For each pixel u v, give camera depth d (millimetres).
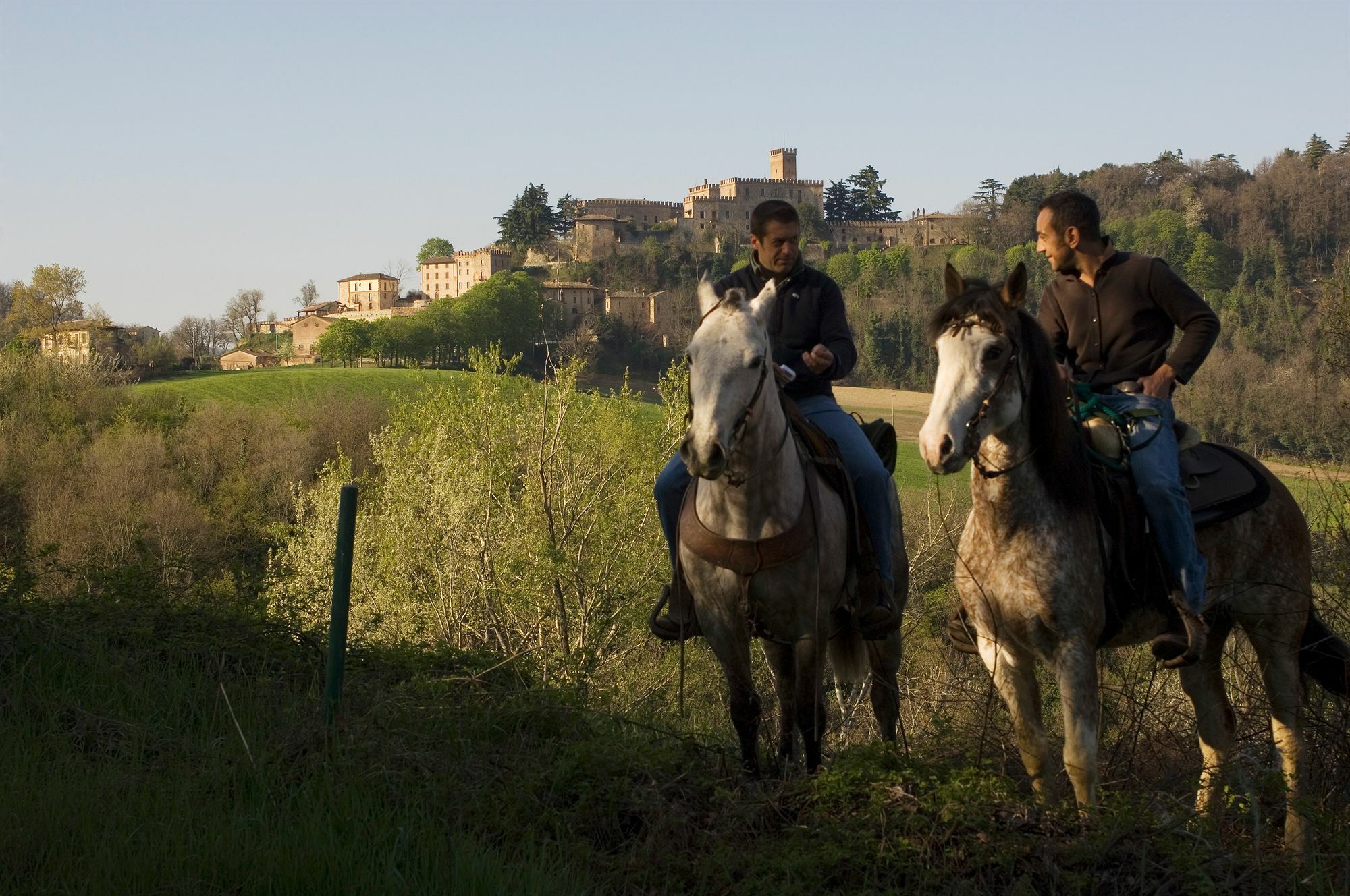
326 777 4645
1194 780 5633
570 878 4055
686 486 5758
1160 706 6637
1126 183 129750
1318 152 88312
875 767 4645
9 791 4328
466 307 125500
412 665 6875
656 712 8633
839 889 4086
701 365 4727
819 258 170250
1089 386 5277
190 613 6945
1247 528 5199
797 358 5957
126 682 5805
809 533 5121
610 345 115125
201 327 160250
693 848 4426
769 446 4949
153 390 46250
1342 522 6070
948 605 11461
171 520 31016
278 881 3791
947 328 4469
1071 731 4496
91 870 3754
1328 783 5258
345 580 5707
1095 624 4633
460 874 3889
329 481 23109
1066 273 5359
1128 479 4926
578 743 5129
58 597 7059
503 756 5254
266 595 8281
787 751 5422
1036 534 4570
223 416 41094
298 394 50375
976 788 4406
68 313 76500
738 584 5129
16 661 5973
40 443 37656
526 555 17531
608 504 18734
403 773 4809
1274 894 3986
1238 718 6137
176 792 4430
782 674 5516
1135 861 4102
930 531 13398
